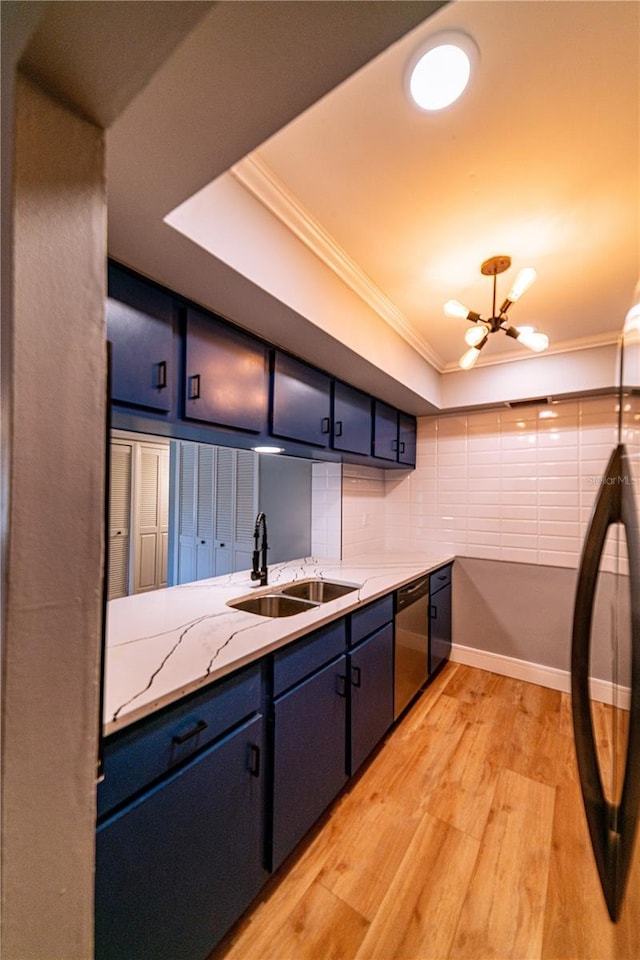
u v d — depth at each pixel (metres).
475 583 3.05
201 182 0.88
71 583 0.56
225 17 0.53
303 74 0.64
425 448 3.27
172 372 1.30
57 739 0.55
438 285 1.83
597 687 2.53
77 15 0.46
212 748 1.08
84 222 0.57
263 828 1.25
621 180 1.22
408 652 2.31
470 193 1.28
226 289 1.29
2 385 0.52
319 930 1.20
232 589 1.92
